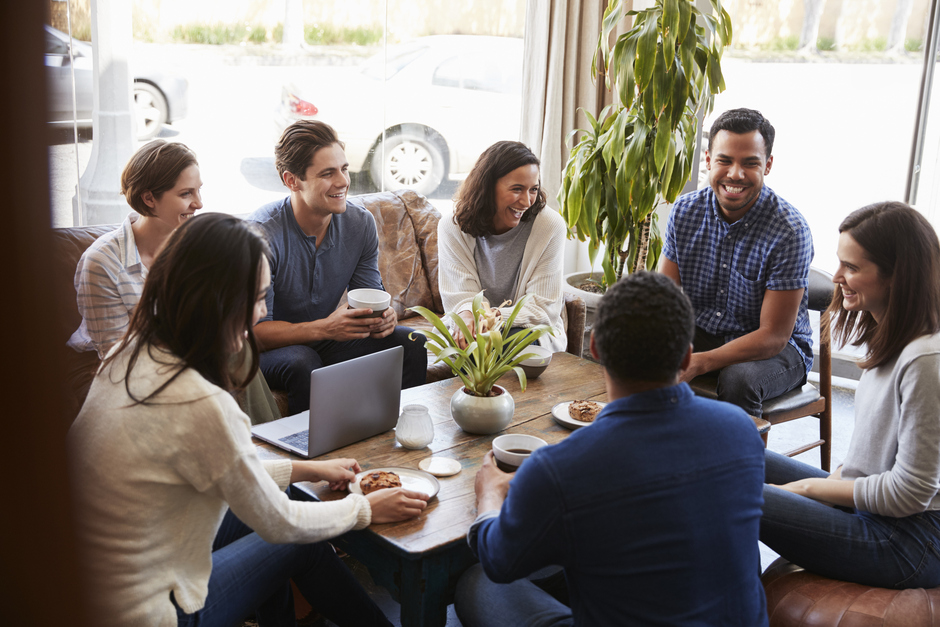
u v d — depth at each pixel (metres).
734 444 1.17
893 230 1.54
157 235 2.16
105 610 0.44
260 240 1.27
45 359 0.38
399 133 3.75
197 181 2.13
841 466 1.77
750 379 2.49
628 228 3.40
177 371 1.22
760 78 3.86
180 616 1.28
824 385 2.72
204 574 1.32
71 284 2.17
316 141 2.40
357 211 2.68
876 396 1.61
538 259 2.72
